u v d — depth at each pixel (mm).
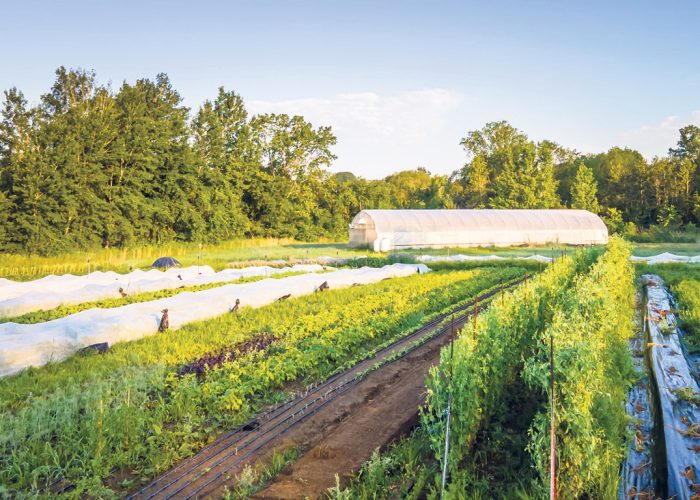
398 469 8250
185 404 10250
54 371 12898
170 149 51906
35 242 38781
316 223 70500
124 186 46656
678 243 56938
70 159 40719
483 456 8758
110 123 46219
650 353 14102
